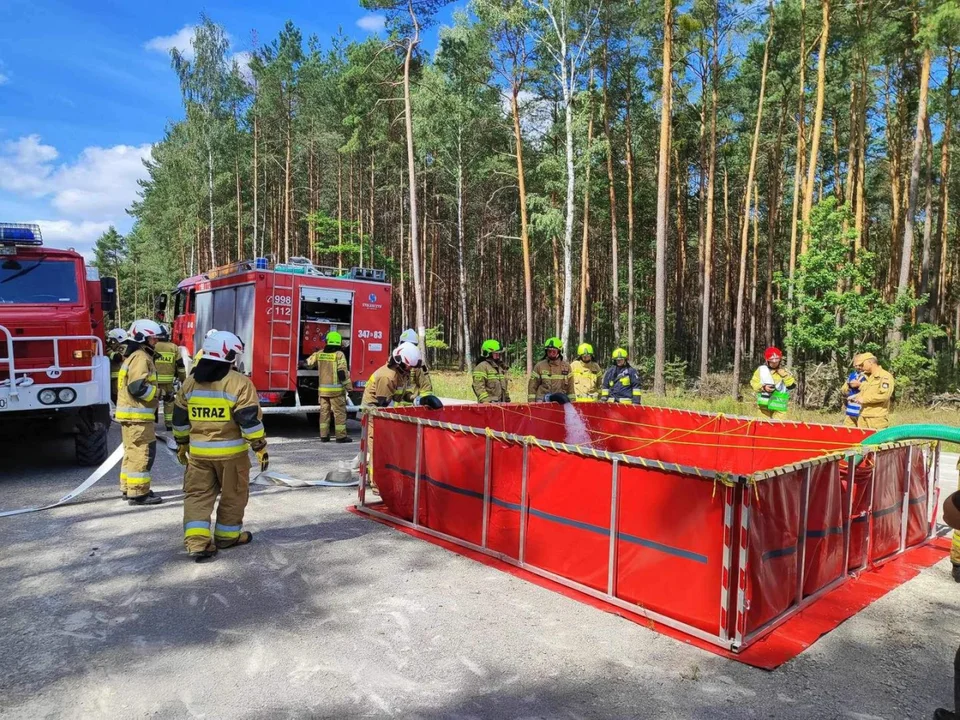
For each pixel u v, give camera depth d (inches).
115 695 118.5
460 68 1094.4
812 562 164.7
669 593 149.9
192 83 1557.6
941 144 1054.4
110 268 3467.0
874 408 294.7
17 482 282.4
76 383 285.3
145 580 172.9
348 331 464.4
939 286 1031.6
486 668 129.9
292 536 211.5
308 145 1459.2
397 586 171.0
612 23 983.6
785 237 1376.7
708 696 120.9
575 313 1569.9
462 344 1610.5
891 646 142.9
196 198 1610.5
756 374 355.6
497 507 192.1
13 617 150.3
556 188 1079.0
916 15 735.7
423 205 1491.1
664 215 727.7
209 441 187.6
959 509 93.7
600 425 330.0
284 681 123.9
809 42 887.1
